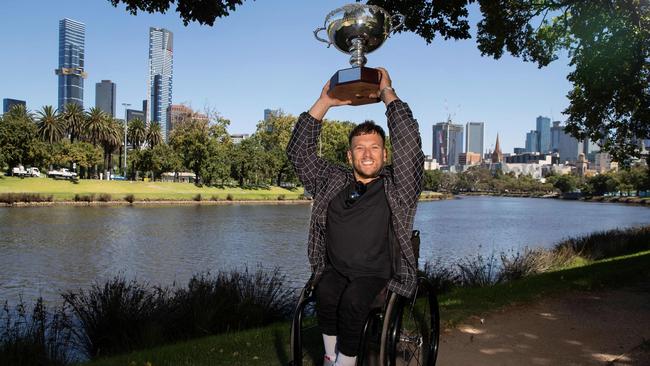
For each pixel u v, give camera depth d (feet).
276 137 352.49
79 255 68.69
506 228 130.82
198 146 286.25
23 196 174.40
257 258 68.23
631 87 44.88
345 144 307.99
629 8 38.50
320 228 10.46
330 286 10.10
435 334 13.00
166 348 17.34
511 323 19.92
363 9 10.46
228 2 26.14
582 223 154.92
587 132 59.52
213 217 144.36
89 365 16.21
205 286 27.25
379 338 10.52
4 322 31.30
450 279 36.99
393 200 9.83
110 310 23.34
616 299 24.53
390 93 9.96
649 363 15.16
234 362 15.49
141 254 70.59
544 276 31.09
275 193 303.07
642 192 446.60
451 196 478.59
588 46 41.63
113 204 195.11
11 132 223.92
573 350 16.74
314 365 13.84
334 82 9.93
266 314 26.22
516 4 39.55
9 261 63.05
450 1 30.86
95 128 268.41
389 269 10.02
